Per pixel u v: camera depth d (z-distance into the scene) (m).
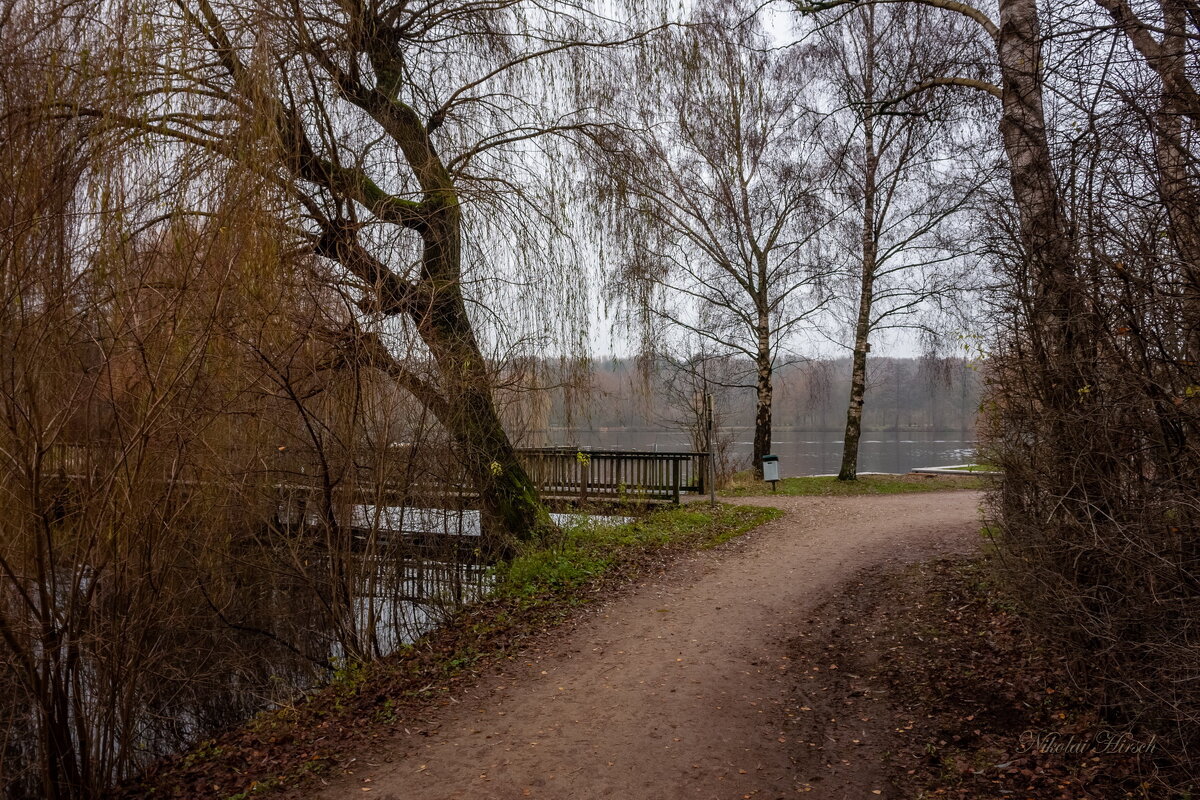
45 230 5.71
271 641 8.46
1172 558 3.67
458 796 4.20
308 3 7.97
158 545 6.12
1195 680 3.53
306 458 7.70
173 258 6.12
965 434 50.19
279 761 4.97
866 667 5.97
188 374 6.12
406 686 6.15
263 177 6.32
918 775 4.21
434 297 7.93
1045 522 4.65
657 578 9.23
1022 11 6.06
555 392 9.90
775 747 4.70
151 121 6.36
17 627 5.30
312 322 6.84
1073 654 4.55
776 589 8.52
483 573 9.56
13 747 6.01
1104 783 3.82
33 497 5.26
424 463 8.29
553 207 9.61
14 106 5.89
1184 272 3.54
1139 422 3.81
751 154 18.06
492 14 9.49
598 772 4.43
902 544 10.52
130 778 5.77
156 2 6.52
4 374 5.30
